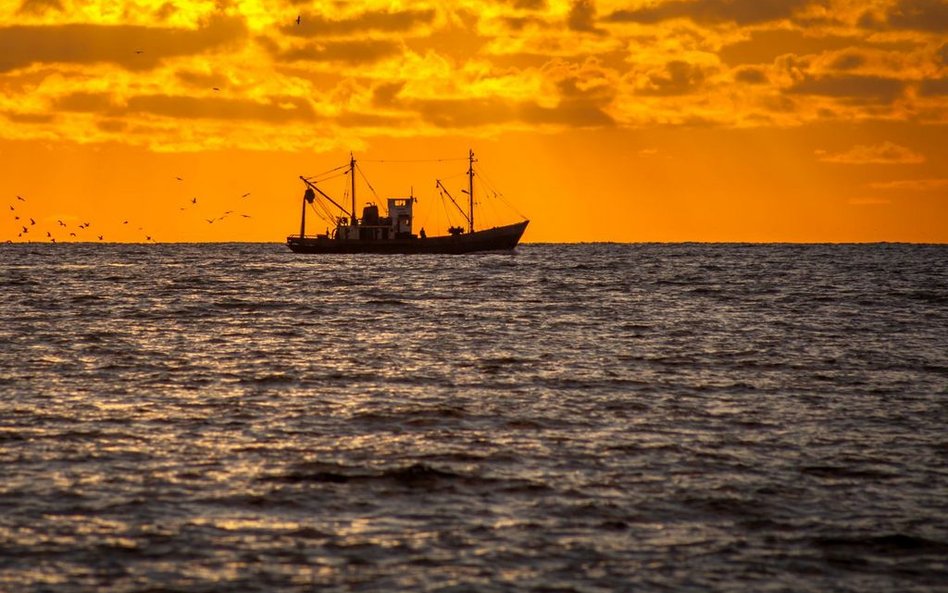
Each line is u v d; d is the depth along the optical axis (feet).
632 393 559.79
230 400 529.86
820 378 613.93
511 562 311.47
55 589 291.58
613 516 349.41
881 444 444.14
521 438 449.48
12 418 477.77
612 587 296.71
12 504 352.49
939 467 409.49
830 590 298.97
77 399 528.63
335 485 378.32
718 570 309.01
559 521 344.49
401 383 586.45
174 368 635.66
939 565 315.17
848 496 372.99
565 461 413.18
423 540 326.85
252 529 334.85
